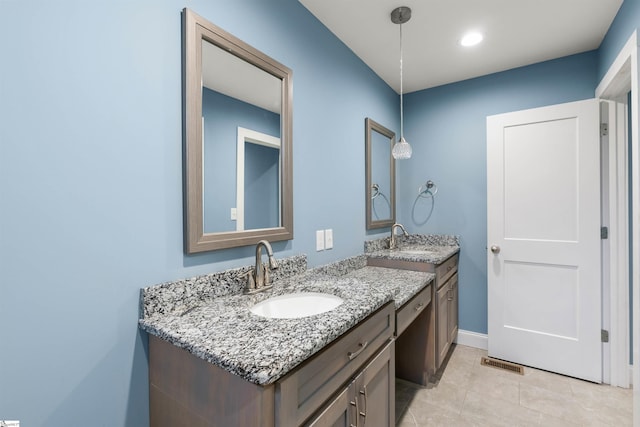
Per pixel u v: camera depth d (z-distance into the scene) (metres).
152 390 0.98
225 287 1.22
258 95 1.41
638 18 1.48
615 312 2.02
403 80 2.68
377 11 1.75
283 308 1.28
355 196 2.21
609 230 2.05
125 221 0.95
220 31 1.21
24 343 0.77
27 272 0.77
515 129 2.33
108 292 0.92
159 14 1.04
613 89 1.95
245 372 0.66
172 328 0.89
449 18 1.82
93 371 0.88
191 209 1.10
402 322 1.49
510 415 1.73
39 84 0.78
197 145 1.12
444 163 2.79
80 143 0.86
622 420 1.67
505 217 2.38
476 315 2.64
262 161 1.42
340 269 1.95
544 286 2.23
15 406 0.75
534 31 1.96
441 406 1.82
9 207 0.74
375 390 1.15
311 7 1.71
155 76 1.03
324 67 1.87
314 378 0.81
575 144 2.13
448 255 2.30
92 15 0.88
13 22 0.75
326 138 1.89
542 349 2.23
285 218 1.53
